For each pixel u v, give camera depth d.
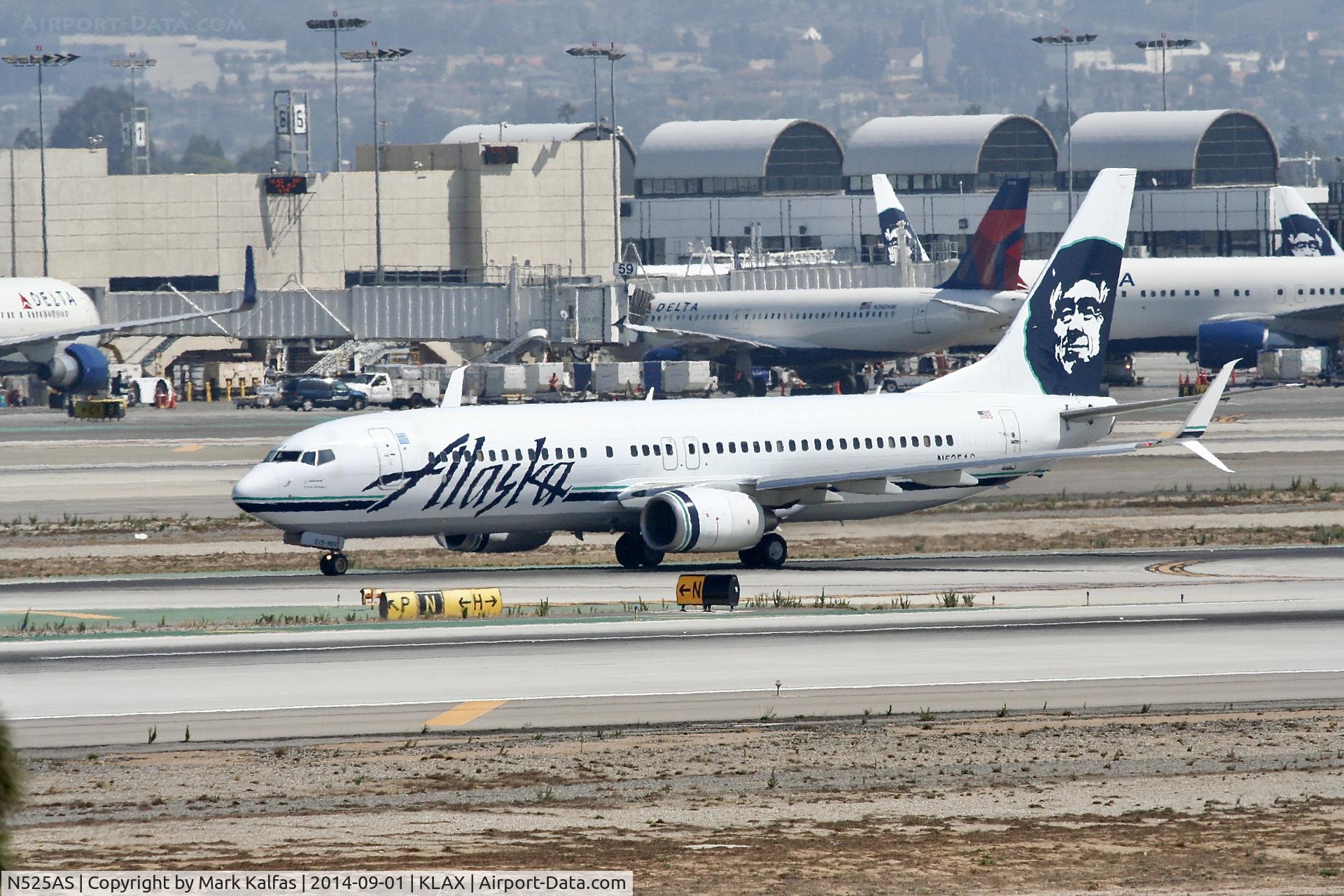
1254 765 117.31
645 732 128.00
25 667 152.88
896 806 106.75
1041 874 91.81
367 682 146.00
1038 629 172.25
